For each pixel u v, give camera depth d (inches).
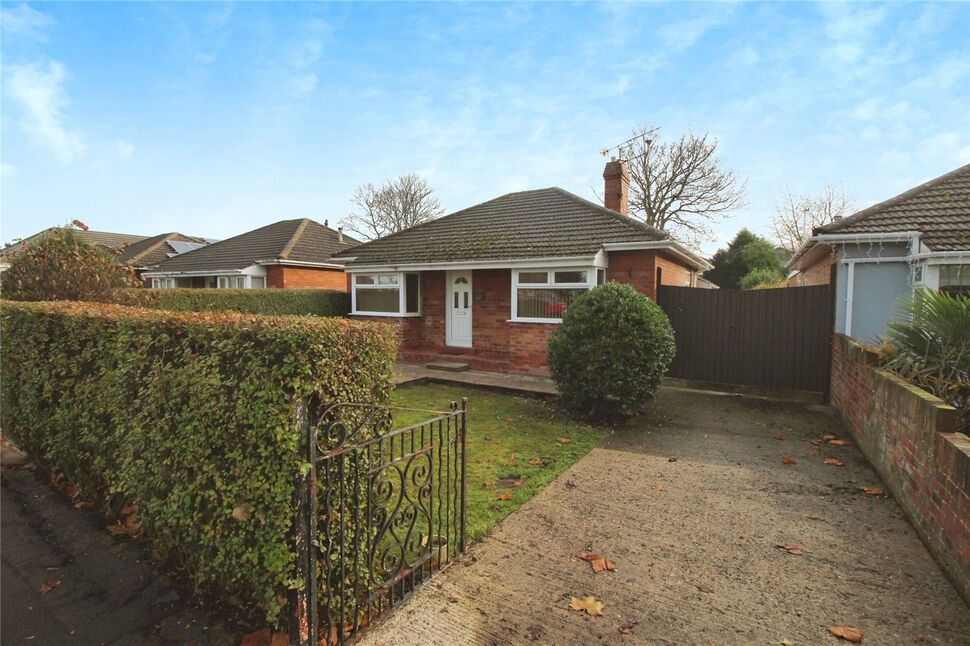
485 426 265.7
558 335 282.8
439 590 114.5
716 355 362.6
